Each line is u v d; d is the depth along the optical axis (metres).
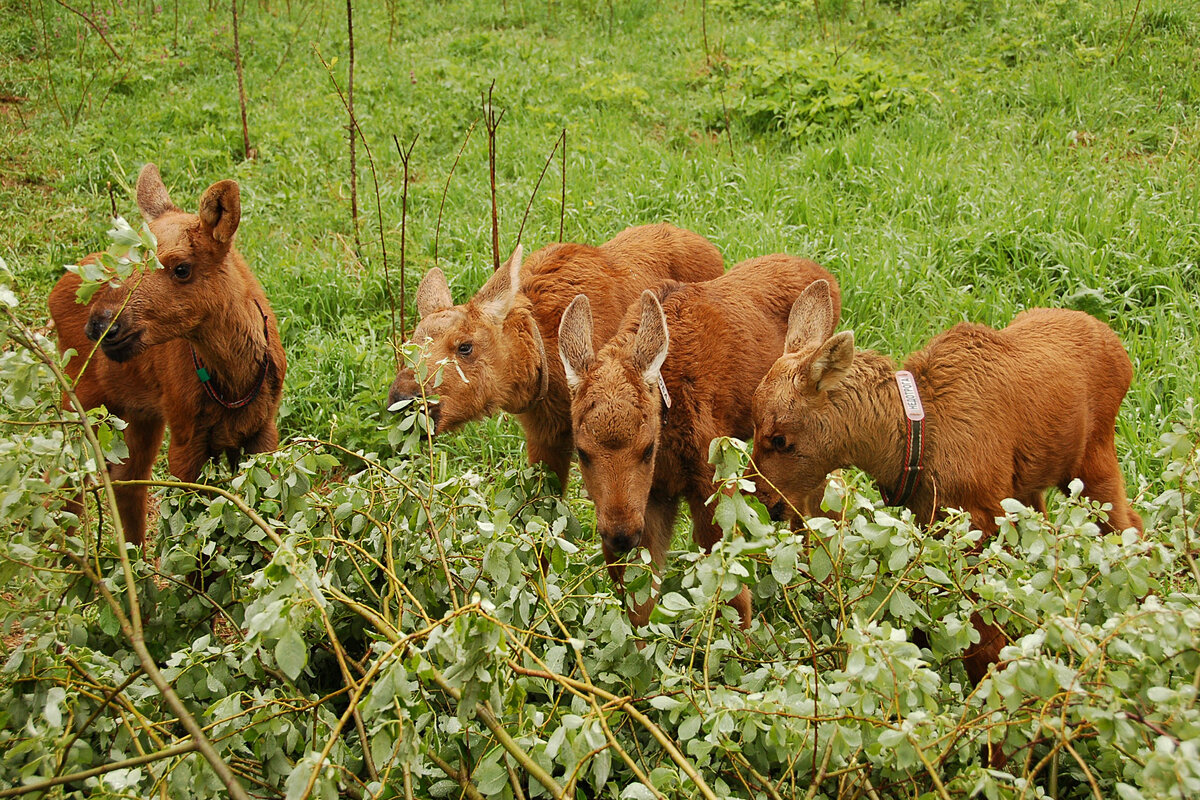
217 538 4.26
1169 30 10.86
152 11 14.07
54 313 5.70
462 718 3.09
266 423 5.55
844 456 4.72
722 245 7.83
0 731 3.26
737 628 4.23
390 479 4.16
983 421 4.51
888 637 2.98
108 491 3.48
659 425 4.71
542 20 14.20
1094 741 3.29
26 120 10.89
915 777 3.16
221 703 3.22
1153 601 2.97
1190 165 8.54
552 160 9.62
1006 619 3.52
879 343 6.80
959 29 11.94
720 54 11.95
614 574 4.52
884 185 8.48
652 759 3.47
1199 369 6.03
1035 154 8.85
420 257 8.21
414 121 10.75
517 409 5.46
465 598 3.72
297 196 9.25
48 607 3.72
